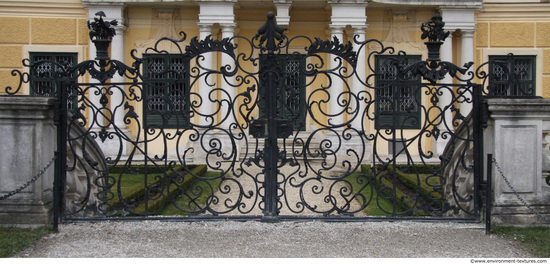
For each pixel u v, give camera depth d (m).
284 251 4.41
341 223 5.17
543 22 14.00
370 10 13.95
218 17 12.98
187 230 4.96
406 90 13.80
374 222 5.21
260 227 5.04
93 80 13.39
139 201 7.22
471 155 5.70
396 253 4.37
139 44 13.91
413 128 13.94
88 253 4.33
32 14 13.63
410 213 6.72
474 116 5.11
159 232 4.91
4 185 4.91
